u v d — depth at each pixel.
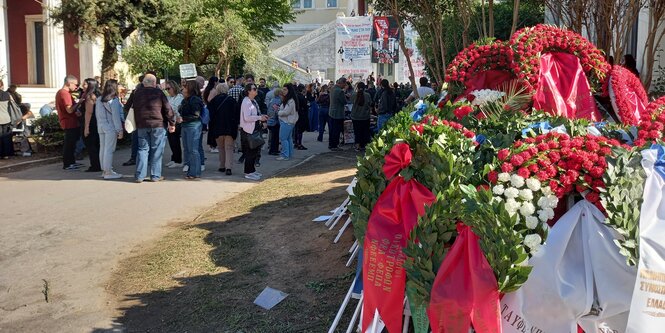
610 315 3.05
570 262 3.09
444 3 9.78
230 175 11.52
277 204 8.55
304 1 50.81
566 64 5.00
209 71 27.11
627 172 3.09
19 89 21.98
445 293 3.15
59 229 7.66
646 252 2.95
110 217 8.26
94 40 18.12
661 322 2.92
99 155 12.02
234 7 27.44
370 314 3.90
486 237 3.05
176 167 12.50
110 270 6.19
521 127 4.02
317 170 11.67
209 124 11.70
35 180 11.02
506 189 3.16
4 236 7.36
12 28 26.41
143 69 23.72
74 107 12.08
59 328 4.86
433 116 4.45
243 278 5.71
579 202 3.18
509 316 3.05
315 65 43.84
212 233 7.26
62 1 17.62
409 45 29.92
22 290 5.68
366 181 4.27
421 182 3.86
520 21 14.53
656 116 3.60
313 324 4.69
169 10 18.31
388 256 3.79
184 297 5.38
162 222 8.03
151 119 10.68
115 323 4.93
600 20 7.23
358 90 15.45
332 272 5.67
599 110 5.21
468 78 5.26
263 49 30.83
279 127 14.35
